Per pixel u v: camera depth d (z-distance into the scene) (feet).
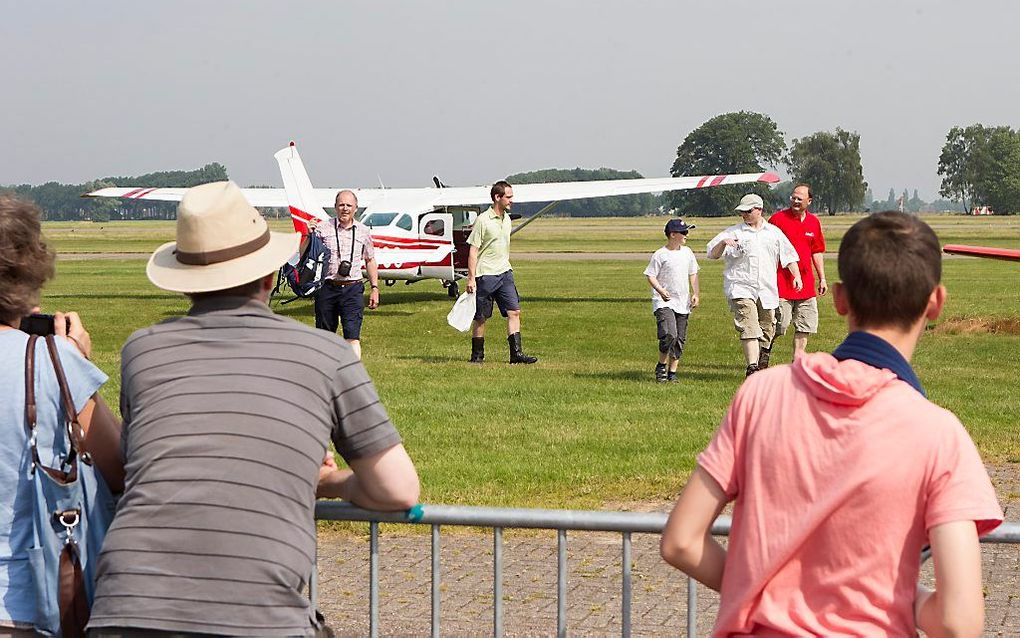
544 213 103.14
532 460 28.07
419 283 114.21
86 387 9.37
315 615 9.04
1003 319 66.18
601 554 20.43
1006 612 17.01
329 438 9.10
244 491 8.53
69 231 380.99
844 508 7.16
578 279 115.24
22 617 9.16
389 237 86.58
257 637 8.37
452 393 39.68
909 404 7.27
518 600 17.92
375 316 75.87
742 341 41.70
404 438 31.01
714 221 501.97
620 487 25.41
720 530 10.00
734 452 7.70
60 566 9.13
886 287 7.43
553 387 41.39
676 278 42.80
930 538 7.07
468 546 21.16
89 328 66.23
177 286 9.11
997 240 218.38
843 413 7.31
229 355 8.95
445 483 25.40
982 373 46.42
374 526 10.77
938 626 6.91
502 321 71.82
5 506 9.21
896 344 7.55
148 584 8.43
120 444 9.69
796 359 7.84
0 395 9.18
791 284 42.24
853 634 7.13
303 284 43.70
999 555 19.99
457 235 89.81
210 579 8.39
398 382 42.70
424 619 17.08
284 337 9.07
